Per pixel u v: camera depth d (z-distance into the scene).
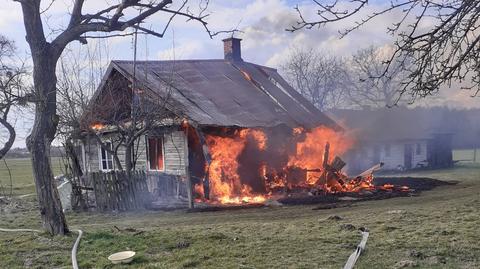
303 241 7.71
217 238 8.08
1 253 7.37
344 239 7.77
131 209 13.69
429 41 4.62
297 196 16.28
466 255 6.62
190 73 20.17
